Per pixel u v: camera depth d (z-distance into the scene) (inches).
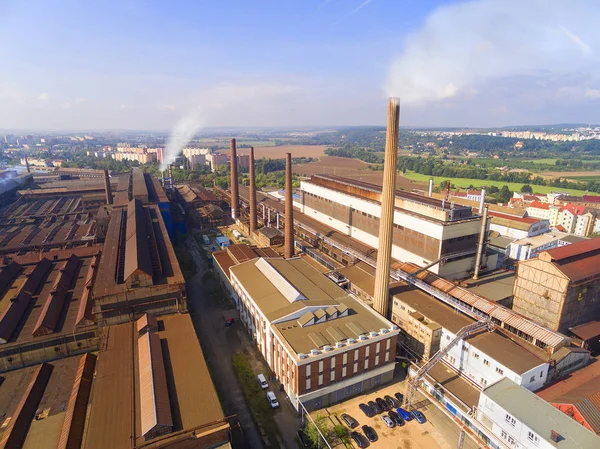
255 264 3540.8
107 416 1803.6
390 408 2308.1
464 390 2294.5
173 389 1996.8
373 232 4170.8
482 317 2625.5
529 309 2940.5
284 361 2362.2
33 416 1935.3
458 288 3021.7
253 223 5669.3
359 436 2064.5
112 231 4151.1
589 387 2133.4
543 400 1909.4
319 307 2650.1
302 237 5295.3
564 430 1723.7
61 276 3312.0
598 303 2960.1
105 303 2645.2
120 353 2309.3
